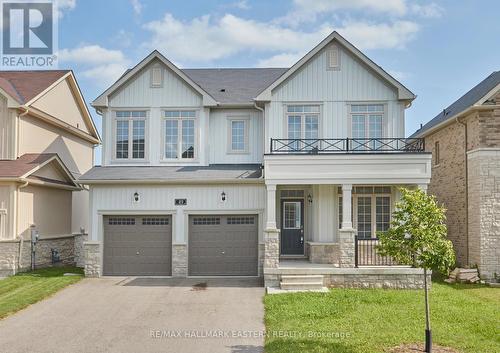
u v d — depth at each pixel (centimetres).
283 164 1583
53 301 1330
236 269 1758
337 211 1738
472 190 1783
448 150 2042
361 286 1496
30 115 2039
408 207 911
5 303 1271
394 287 1491
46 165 2006
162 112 1862
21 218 1836
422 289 1477
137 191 1758
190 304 1291
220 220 1770
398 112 1770
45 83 2183
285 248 1816
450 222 2011
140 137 1867
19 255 1802
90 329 1061
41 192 1998
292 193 1830
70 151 2438
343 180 1570
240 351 905
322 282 1488
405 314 1117
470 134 1814
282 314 1136
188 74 2166
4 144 1928
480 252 1705
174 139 1866
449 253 890
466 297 1353
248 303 1298
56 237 2119
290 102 1783
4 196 1803
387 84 1775
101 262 1750
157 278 1708
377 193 1744
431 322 1048
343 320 1065
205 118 1856
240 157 1875
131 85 1869
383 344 893
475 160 1756
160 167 1838
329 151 1716
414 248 894
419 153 1573
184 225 1750
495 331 983
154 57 1852
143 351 912
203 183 1744
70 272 1844
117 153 1862
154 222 1775
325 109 1778
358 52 1756
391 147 1761
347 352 848
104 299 1354
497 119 1728
